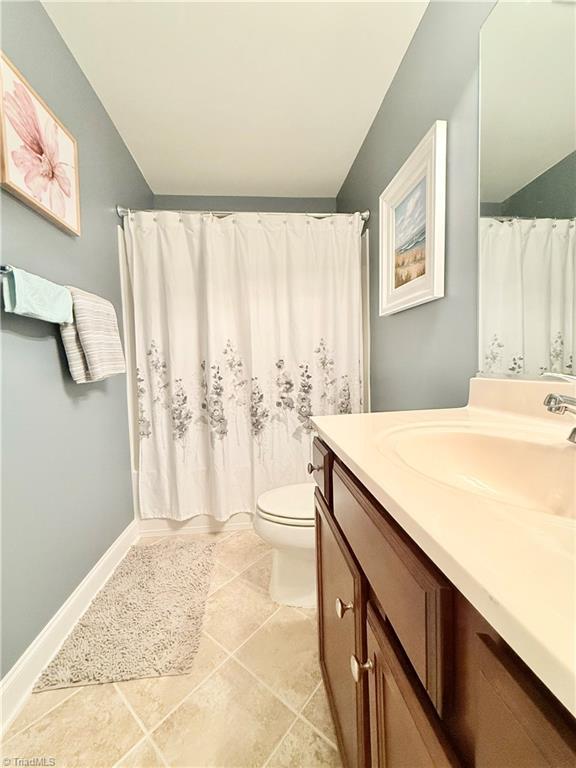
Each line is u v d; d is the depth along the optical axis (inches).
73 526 50.7
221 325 74.0
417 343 52.8
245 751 32.7
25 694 38.1
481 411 36.1
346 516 25.7
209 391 73.1
